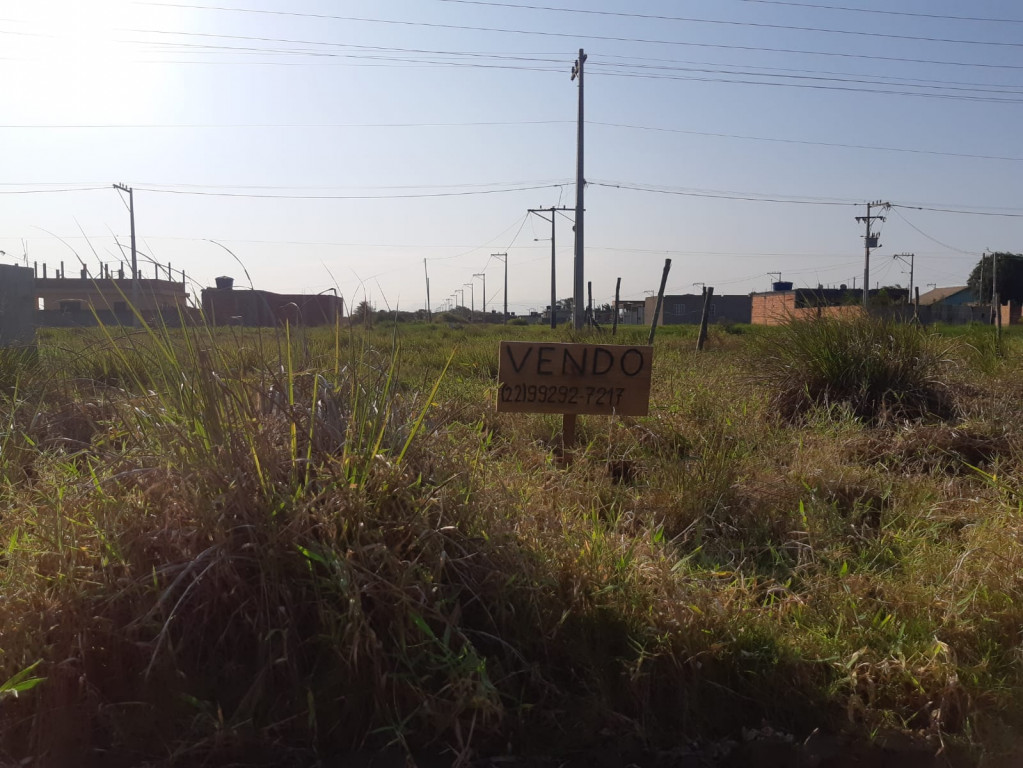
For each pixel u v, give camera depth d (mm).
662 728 3129
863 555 4258
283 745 2895
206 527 3145
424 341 17516
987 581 3762
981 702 3199
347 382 4090
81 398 5180
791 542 4340
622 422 6500
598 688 3148
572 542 3758
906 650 3404
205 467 3291
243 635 3090
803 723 3174
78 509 3381
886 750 3045
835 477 5293
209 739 2824
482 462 4438
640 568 3703
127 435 4070
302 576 3133
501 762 2941
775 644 3365
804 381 7531
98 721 2924
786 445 6082
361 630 3008
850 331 7648
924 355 7641
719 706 3197
